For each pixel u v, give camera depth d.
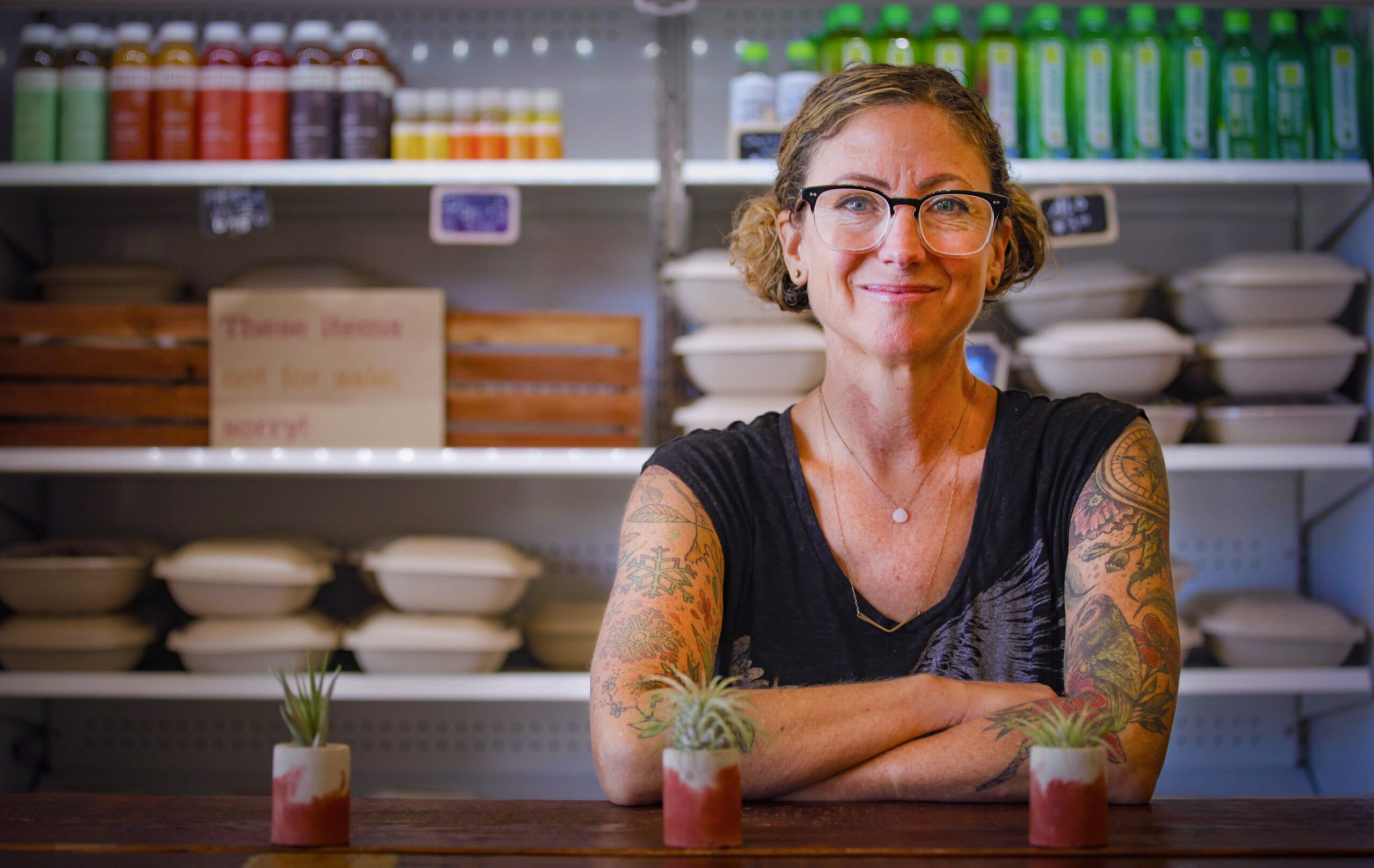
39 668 2.15
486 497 2.55
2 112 2.47
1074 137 2.22
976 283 1.08
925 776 0.89
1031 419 1.16
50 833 0.77
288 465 2.13
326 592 2.54
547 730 2.52
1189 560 2.54
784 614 1.13
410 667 2.13
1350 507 2.34
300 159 2.18
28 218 2.49
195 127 2.20
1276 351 2.15
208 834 0.77
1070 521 1.11
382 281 2.43
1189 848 0.71
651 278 2.54
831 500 1.15
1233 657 2.21
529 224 2.55
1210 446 2.16
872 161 1.07
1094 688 0.97
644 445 2.48
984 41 2.20
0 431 2.17
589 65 2.56
